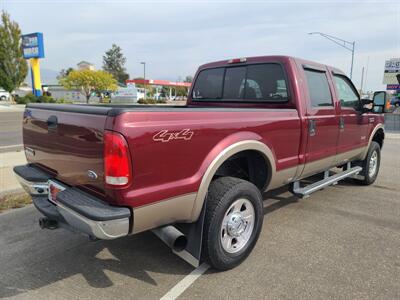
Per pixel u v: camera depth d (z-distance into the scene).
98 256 3.43
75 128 2.64
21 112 28.06
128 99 51.38
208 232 2.92
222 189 2.99
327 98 4.46
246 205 3.28
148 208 2.51
